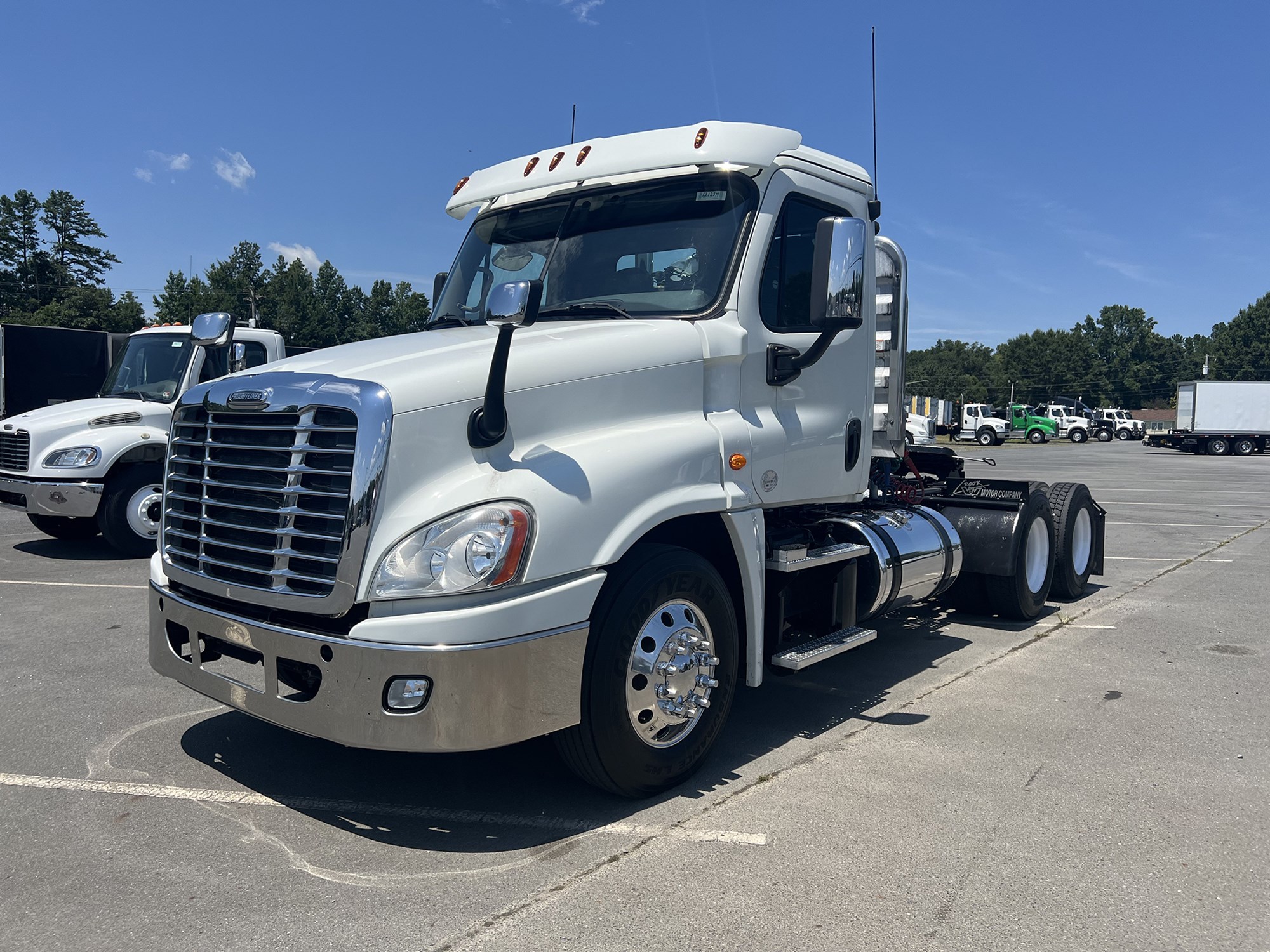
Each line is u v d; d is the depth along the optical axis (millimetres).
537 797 4012
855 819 3814
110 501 9812
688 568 3949
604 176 4703
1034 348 125562
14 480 9680
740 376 4383
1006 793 4109
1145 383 141875
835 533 5371
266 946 2857
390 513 3275
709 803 3963
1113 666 6270
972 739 4805
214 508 3729
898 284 6395
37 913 3053
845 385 5066
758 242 4434
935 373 137750
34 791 4047
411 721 3197
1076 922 3049
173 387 10328
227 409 3645
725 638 4180
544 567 3367
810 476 4785
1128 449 49938
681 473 3943
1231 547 12141
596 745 3678
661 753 3920
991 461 8156
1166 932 2998
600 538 3557
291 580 3408
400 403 3311
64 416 9789
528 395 3609
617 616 3664
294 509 3389
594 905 3113
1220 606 8328
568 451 3625
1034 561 7648
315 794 4031
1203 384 44344
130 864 3391
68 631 6875
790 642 5227
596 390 3828
